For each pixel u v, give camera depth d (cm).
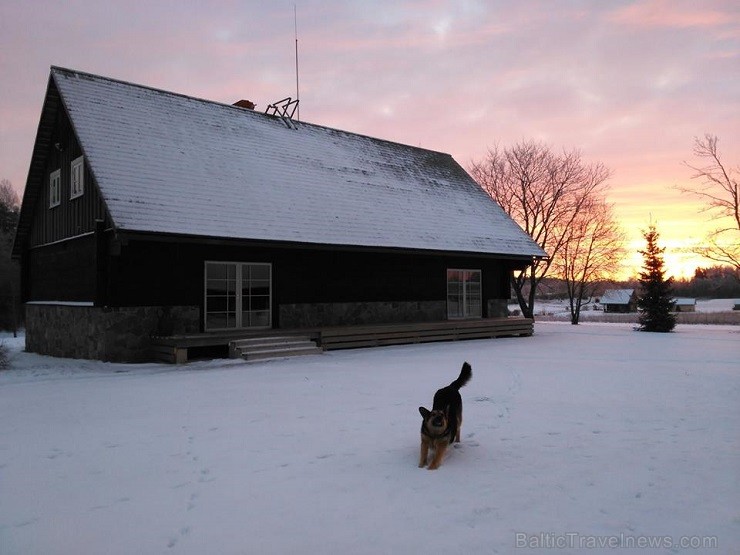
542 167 3062
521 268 2191
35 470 509
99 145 1332
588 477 488
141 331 1268
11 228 4303
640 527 390
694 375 1054
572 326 2759
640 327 2403
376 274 1722
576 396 847
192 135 1596
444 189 2191
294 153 1817
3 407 765
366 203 1770
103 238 1228
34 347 1634
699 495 446
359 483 474
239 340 1302
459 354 1403
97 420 691
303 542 368
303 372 1084
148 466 519
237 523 397
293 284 1530
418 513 413
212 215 1334
